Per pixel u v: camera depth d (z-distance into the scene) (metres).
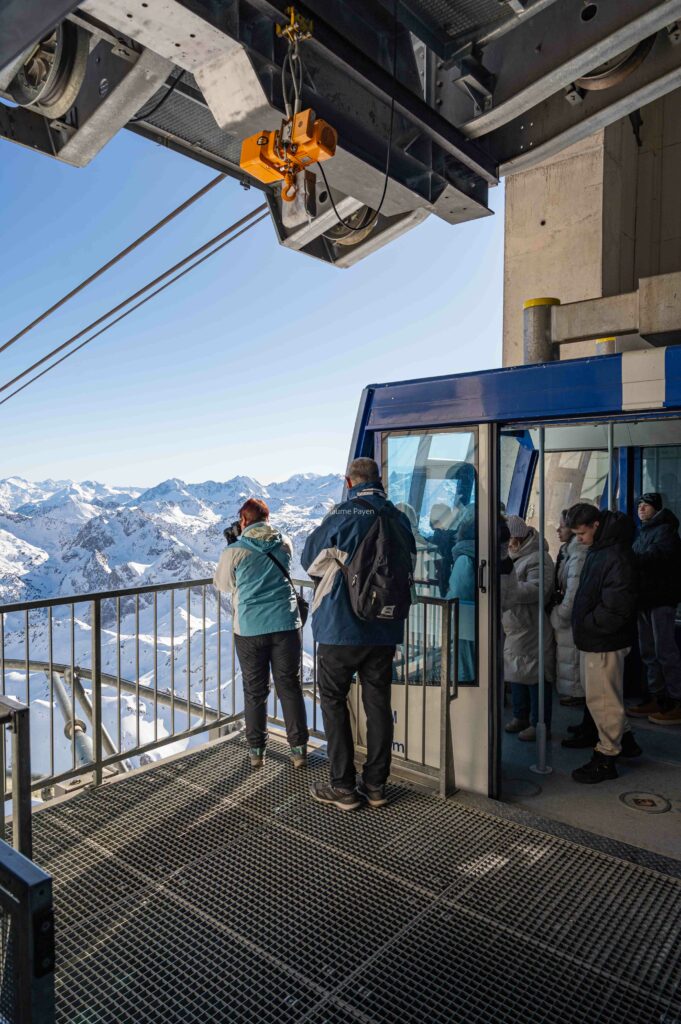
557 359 4.28
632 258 7.96
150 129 3.35
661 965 2.38
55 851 3.12
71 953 2.45
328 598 3.45
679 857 3.12
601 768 3.96
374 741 3.53
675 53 2.82
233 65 2.23
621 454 5.86
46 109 2.74
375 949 2.46
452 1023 2.12
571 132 3.14
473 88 2.89
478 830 3.31
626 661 5.63
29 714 2.15
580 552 5.29
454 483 3.96
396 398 4.19
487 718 3.71
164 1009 2.19
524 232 7.81
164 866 3.00
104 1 1.95
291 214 2.49
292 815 3.45
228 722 4.53
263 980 2.31
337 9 2.39
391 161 2.88
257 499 4.14
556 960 2.41
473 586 3.82
